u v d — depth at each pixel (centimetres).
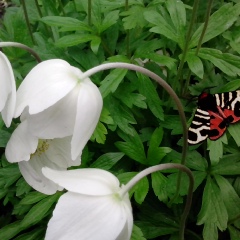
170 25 26
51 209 24
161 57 25
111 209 15
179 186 23
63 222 15
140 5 27
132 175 23
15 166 25
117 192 15
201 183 27
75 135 16
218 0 30
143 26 26
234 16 25
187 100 27
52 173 15
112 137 27
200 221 23
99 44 26
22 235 24
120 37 29
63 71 16
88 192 15
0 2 38
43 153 19
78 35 26
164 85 18
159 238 27
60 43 25
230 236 24
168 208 26
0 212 29
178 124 26
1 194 25
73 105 16
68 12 30
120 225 15
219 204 24
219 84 27
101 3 27
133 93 25
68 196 15
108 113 24
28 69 27
